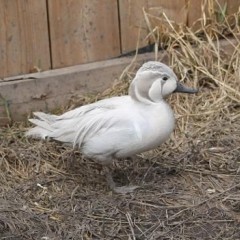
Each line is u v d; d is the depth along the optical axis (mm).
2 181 3416
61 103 3975
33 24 3934
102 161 3256
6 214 3170
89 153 3256
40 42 3973
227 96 4031
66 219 3141
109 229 3082
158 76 3180
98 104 3295
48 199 3283
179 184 3393
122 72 4094
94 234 3051
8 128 3816
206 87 4160
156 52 4145
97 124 3193
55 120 3357
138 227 3090
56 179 3424
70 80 3971
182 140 3717
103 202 3246
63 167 3520
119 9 4113
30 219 3146
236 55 4234
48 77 3912
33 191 3338
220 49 4281
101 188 3369
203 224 3109
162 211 3189
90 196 3295
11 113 3865
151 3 4195
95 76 4031
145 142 3158
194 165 3525
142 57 4164
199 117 3918
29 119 3525
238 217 3154
